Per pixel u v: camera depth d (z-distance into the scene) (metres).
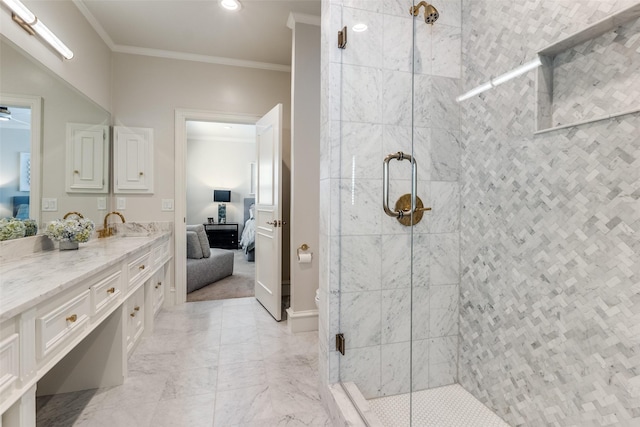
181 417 1.50
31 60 1.80
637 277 1.01
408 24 1.67
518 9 1.43
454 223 1.78
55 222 1.86
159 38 2.87
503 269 1.52
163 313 2.93
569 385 1.22
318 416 1.54
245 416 1.52
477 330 1.67
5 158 1.59
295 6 2.44
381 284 1.65
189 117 3.19
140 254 2.12
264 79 3.40
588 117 1.17
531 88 1.37
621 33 1.07
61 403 1.59
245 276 4.42
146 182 3.07
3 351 0.86
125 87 3.02
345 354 1.59
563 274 1.25
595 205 1.13
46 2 1.96
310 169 2.64
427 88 1.71
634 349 1.02
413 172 1.66
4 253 1.55
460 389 1.74
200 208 7.18
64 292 1.16
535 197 1.36
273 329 2.58
